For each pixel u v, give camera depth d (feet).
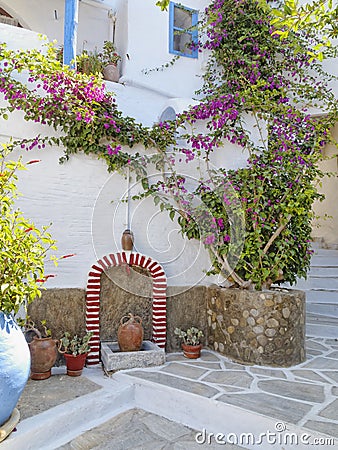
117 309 15.35
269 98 18.76
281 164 16.72
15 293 9.50
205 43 22.77
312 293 20.45
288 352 14.37
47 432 9.78
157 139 17.01
